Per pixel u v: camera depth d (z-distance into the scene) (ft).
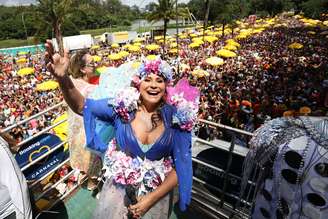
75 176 12.49
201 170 11.29
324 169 5.27
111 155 6.38
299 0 264.72
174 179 6.28
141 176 6.02
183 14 109.50
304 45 101.19
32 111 45.06
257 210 6.91
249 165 7.08
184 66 59.82
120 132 6.15
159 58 6.18
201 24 193.98
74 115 10.61
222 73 62.80
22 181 7.07
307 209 5.59
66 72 5.96
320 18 211.20
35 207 9.78
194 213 10.55
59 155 12.12
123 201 6.35
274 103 37.06
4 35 239.91
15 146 8.90
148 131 6.06
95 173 11.13
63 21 110.42
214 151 11.51
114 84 6.90
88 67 10.64
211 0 141.59
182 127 6.15
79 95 6.36
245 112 32.60
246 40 121.19
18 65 109.60
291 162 5.77
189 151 6.40
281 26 166.09
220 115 33.60
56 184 11.50
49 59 5.84
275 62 70.79
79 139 10.68
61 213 10.75
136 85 6.21
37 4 106.11
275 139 6.18
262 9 276.62
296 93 44.06
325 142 5.34
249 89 46.68
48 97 55.62
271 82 51.52
